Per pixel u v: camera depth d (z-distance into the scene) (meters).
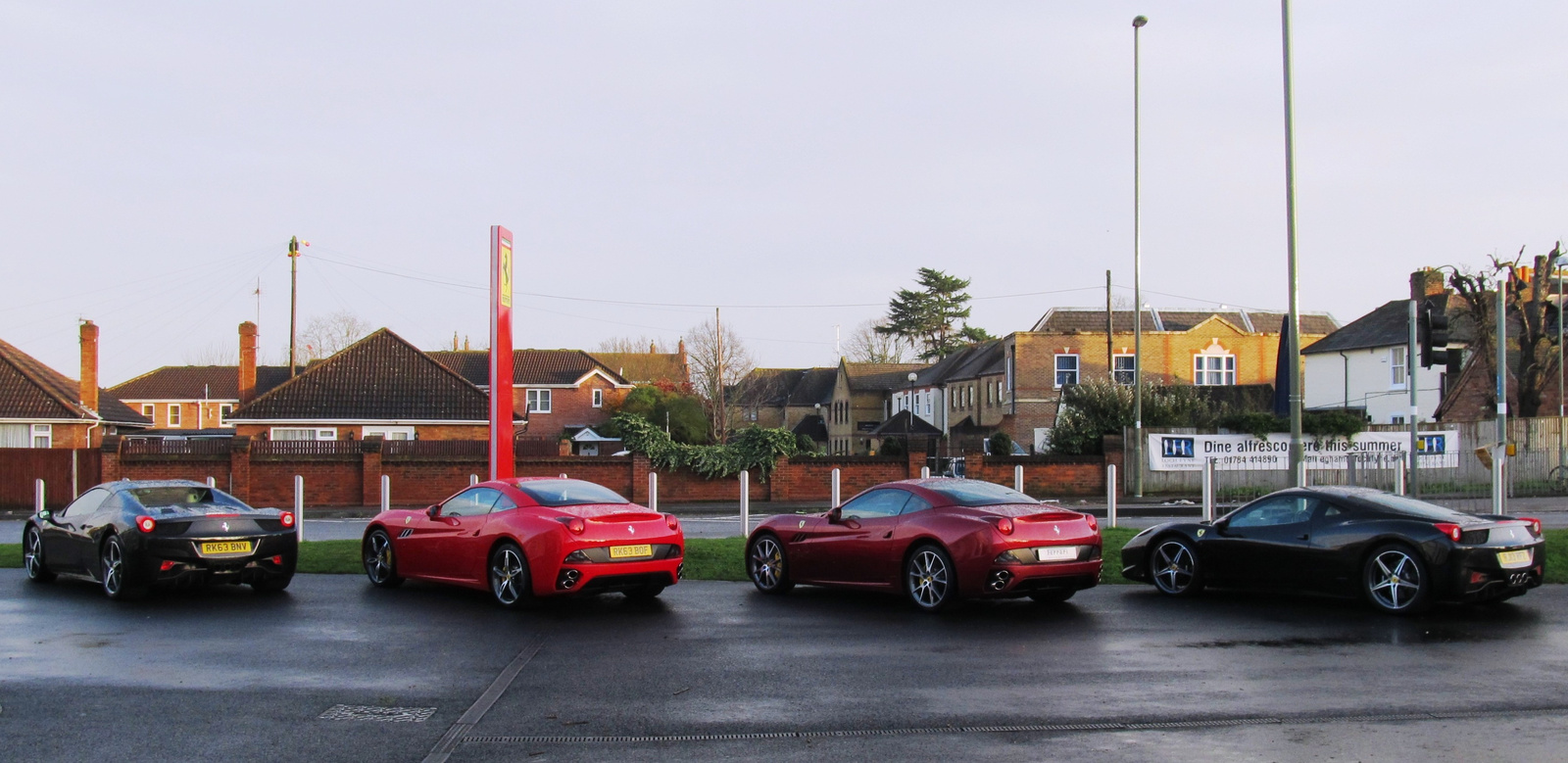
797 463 31.80
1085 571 11.58
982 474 32.41
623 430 31.89
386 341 46.16
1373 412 45.00
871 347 99.50
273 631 10.52
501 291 19.42
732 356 72.50
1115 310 55.75
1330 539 11.59
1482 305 36.00
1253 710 7.30
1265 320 58.44
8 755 6.34
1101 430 34.19
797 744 6.57
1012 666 8.80
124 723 7.08
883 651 9.45
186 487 13.65
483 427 44.00
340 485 31.55
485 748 6.51
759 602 12.44
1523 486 31.95
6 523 27.14
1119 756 6.25
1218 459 32.75
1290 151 18.00
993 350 60.62
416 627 10.74
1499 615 11.17
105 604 12.26
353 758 6.32
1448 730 6.78
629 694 7.86
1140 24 32.53
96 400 46.31
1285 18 17.86
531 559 11.54
